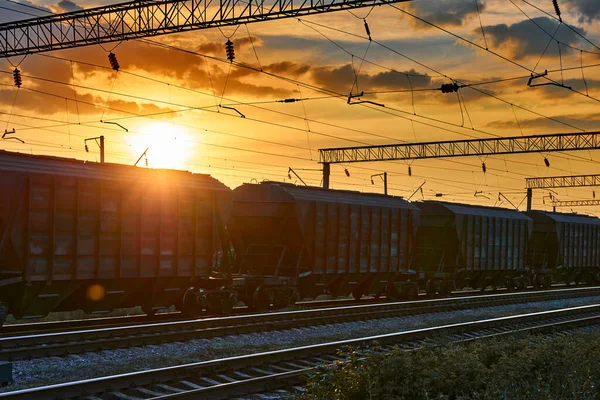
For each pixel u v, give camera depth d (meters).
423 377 10.30
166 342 15.91
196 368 12.02
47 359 13.48
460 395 10.28
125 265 19.16
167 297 21.06
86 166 18.88
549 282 43.88
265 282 23.44
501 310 27.34
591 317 23.56
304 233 24.81
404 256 30.05
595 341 14.16
